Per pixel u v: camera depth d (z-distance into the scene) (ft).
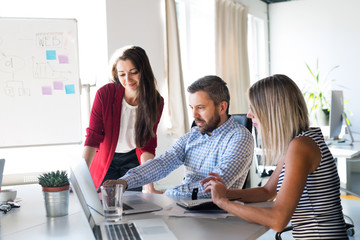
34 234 4.76
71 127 8.96
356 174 21.75
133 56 8.11
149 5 14.42
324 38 23.36
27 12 12.43
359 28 22.52
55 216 5.52
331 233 5.02
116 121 8.41
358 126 22.56
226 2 19.33
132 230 4.76
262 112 5.32
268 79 5.36
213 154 6.92
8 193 6.29
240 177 6.88
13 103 8.62
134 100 8.49
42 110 8.79
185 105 15.40
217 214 5.37
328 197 5.09
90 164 8.43
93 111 8.46
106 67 12.94
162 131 15.07
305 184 4.95
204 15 20.06
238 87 20.20
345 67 22.91
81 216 5.52
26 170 12.07
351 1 22.66
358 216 13.70
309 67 23.41
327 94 23.26
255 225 4.91
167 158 7.23
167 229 4.76
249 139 6.77
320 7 23.39
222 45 19.11
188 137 7.36
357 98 22.65
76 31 8.96
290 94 5.23
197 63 19.60
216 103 6.79
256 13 23.43
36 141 8.76
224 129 6.90
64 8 12.92
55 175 5.57
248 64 21.45
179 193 6.63
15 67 8.61
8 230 4.95
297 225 5.20
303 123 5.25
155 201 6.26
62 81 8.89
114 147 8.48
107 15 12.87
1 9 12.02
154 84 8.42
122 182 6.57
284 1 24.30
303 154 4.97
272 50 24.80
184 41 18.11
